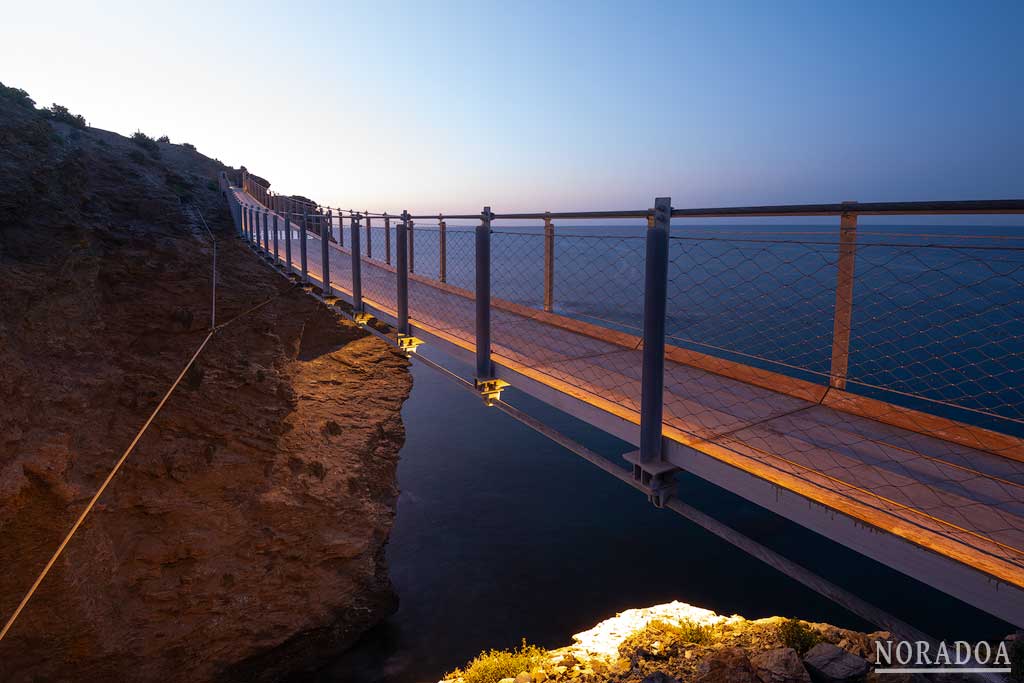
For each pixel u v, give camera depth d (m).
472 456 30.09
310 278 11.77
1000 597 1.79
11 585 11.59
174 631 14.05
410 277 11.57
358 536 18.06
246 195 48.44
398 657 15.79
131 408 17.27
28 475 12.19
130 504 14.66
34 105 37.66
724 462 2.77
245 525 16.31
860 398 3.47
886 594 17.12
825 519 2.33
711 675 8.09
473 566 19.75
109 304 20.38
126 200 26.36
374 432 26.28
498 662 10.23
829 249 3.23
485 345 4.84
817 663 8.66
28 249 17.95
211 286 24.11
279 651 15.39
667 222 2.96
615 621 12.60
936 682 3.41
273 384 21.86
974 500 2.34
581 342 5.75
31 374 14.84
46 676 12.07
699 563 19.55
